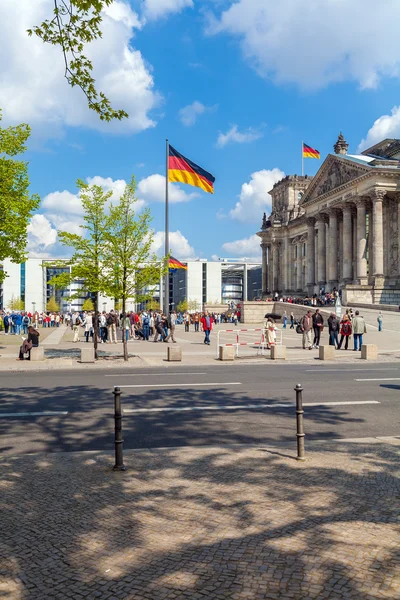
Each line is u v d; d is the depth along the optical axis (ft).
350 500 24.39
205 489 26.22
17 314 206.49
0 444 37.19
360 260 272.51
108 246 98.58
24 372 81.00
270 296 419.74
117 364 92.12
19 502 24.79
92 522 22.33
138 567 18.40
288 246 407.23
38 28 33.42
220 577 17.61
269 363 96.02
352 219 303.68
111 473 29.09
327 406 50.65
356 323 120.37
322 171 316.19
